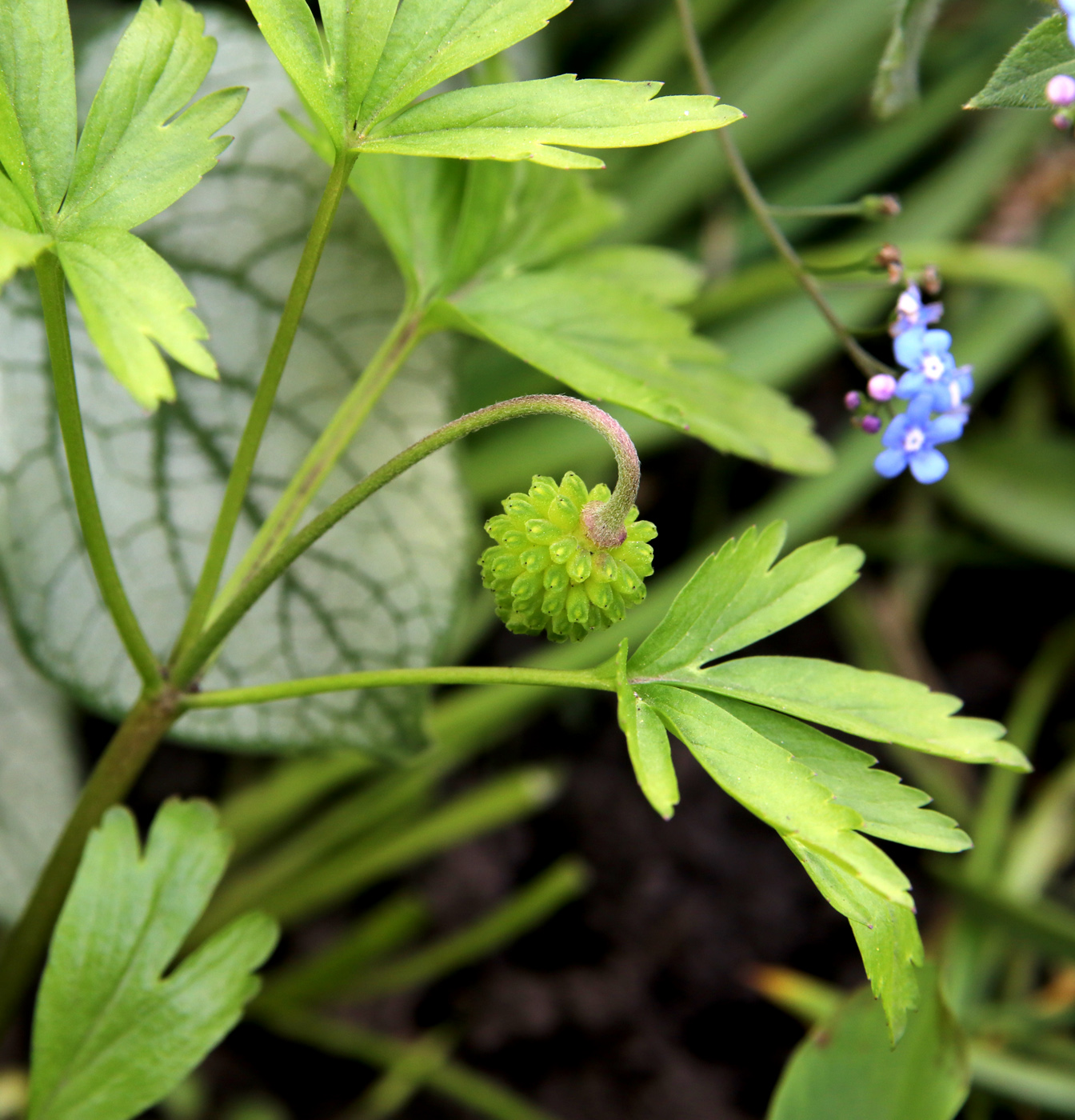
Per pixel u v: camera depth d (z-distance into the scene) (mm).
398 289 327
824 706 277
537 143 270
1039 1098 357
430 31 272
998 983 406
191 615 287
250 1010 386
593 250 314
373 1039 390
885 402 295
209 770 421
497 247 304
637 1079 402
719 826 424
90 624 319
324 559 324
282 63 270
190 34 273
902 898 264
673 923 414
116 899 289
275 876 387
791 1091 298
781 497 423
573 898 420
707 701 274
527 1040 404
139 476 322
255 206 326
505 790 391
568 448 411
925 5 298
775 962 412
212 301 325
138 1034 288
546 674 276
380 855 389
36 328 320
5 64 269
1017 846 404
